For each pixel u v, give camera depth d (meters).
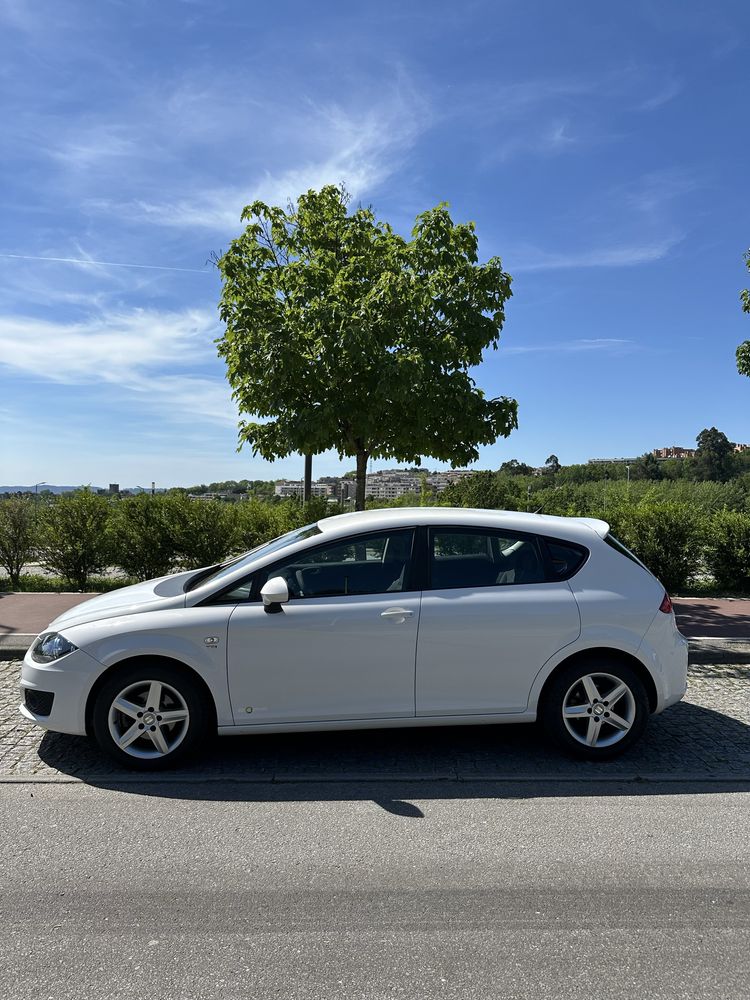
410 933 2.89
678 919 3.01
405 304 8.16
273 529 11.91
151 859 3.49
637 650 4.70
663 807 4.12
